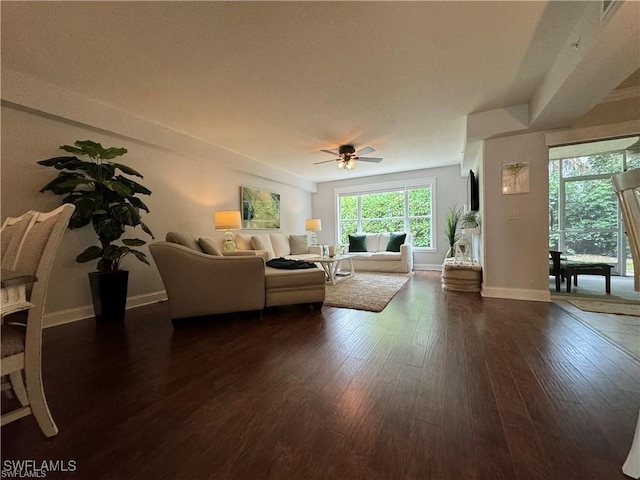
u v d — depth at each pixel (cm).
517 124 306
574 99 238
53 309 263
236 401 135
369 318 266
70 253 277
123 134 309
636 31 157
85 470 96
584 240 497
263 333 231
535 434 109
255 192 534
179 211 391
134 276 338
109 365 176
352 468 95
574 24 184
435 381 150
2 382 122
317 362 176
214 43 199
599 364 166
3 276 89
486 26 186
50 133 264
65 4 162
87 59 216
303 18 177
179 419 123
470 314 271
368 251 639
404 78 249
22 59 216
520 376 153
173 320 251
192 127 359
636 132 277
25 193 250
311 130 373
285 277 287
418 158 525
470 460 97
